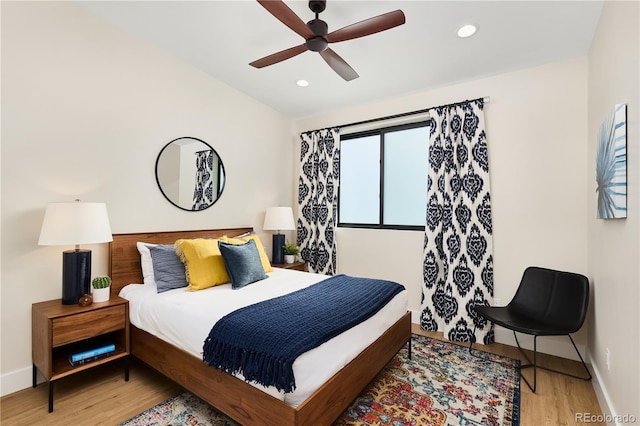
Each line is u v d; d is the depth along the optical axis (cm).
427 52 266
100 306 210
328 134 410
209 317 183
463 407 193
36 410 186
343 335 172
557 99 274
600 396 197
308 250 422
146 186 277
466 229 305
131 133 265
